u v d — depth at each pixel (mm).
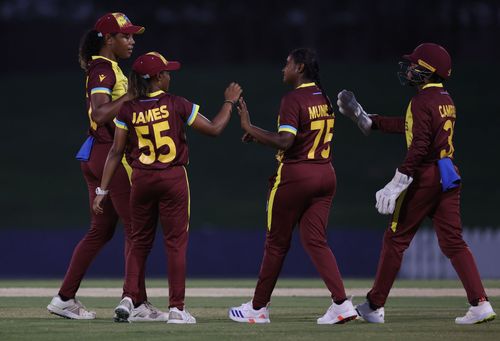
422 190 30891
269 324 30469
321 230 30984
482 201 132625
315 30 185375
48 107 170125
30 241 98562
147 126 30172
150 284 54438
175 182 30422
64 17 191375
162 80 30609
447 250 31281
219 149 152375
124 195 32188
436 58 30922
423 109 30578
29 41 189250
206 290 48094
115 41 33031
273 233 31172
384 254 31172
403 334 27438
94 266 90750
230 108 31031
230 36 191125
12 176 147000
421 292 46219
